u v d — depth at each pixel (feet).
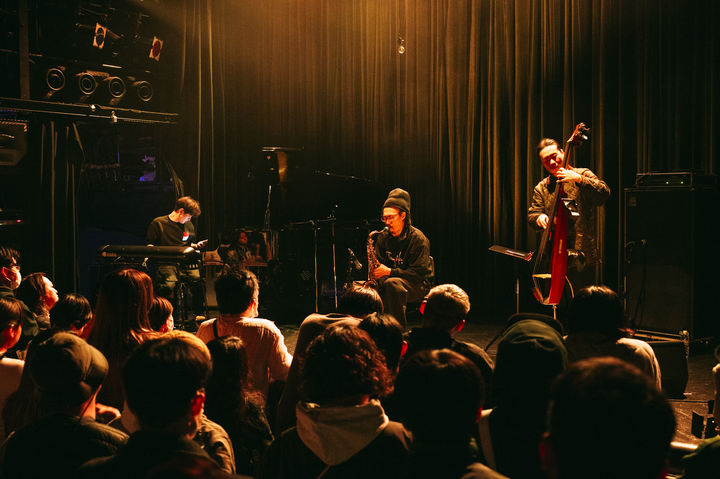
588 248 16.26
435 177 26.50
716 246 17.81
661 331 17.84
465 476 3.78
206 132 29.07
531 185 23.75
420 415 3.93
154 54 27.04
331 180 25.81
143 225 30.86
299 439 5.07
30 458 4.94
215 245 29.25
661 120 21.01
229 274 9.26
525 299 24.38
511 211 24.75
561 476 2.69
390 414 7.27
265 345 9.14
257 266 23.84
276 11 30.25
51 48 24.71
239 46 30.42
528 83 23.97
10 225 23.35
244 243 23.85
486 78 25.17
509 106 24.47
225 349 6.97
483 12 25.12
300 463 5.00
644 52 21.25
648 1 21.07
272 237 23.79
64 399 5.20
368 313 8.75
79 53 25.25
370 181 25.00
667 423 2.63
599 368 2.77
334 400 4.99
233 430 6.97
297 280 24.16
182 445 4.24
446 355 4.13
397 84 27.32
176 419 4.50
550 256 15.26
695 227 17.24
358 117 28.84
